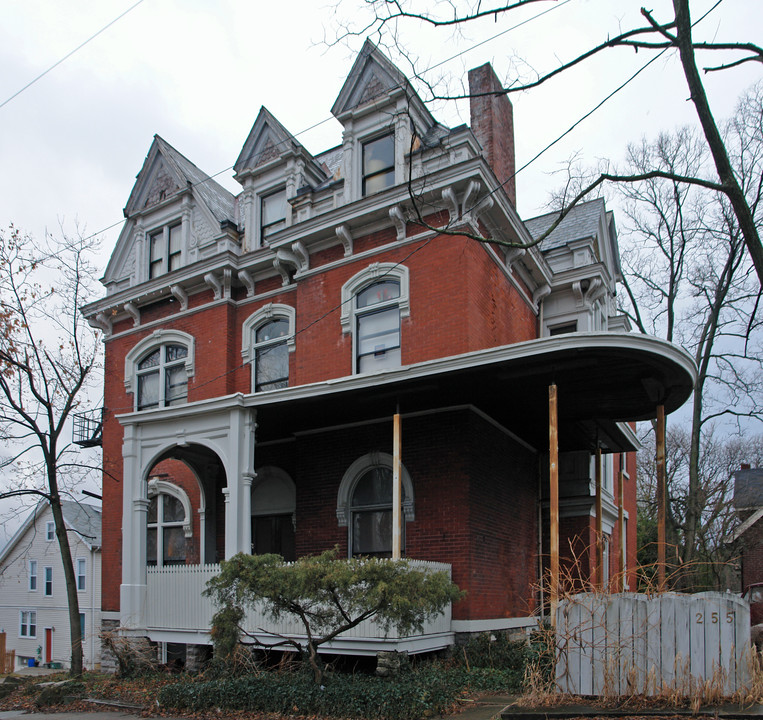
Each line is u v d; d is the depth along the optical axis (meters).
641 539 28.31
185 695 9.53
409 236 13.71
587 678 7.21
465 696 9.13
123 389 18.53
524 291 16.11
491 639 11.60
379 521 13.12
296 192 16.81
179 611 12.31
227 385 16.42
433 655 11.21
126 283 19.55
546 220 20.05
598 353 9.45
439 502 12.16
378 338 13.89
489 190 13.14
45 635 33.97
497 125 16.20
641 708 6.63
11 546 36.16
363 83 15.48
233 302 16.98
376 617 8.59
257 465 15.40
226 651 8.83
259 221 17.47
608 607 7.31
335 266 14.62
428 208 13.48
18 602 35.41
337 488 13.55
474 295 13.01
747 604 6.95
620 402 11.90
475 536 11.97
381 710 8.03
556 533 9.44
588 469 15.22
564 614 7.45
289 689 8.80
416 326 13.22
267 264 16.33
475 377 10.52
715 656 6.92
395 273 13.70
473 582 11.68
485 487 12.61
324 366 14.36
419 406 12.39
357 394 11.46
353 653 9.95
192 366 17.17
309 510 13.85
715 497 32.88
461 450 12.10
